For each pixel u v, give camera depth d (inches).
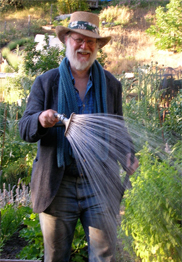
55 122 77.6
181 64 441.7
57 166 81.2
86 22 83.6
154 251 86.6
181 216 86.0
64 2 850.8
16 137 204.8
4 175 183.6
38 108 83.3
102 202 82.8
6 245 122.6
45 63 353.1
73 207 83.2
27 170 188.2
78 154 79.9
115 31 646.5
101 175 81.9
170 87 244.2
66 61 88.0
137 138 100.1
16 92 339.0
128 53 534.9
